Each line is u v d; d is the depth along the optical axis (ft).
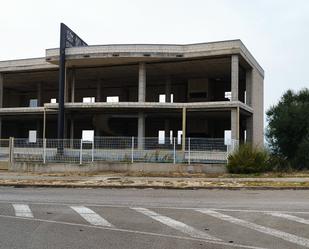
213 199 44.96
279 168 84.07
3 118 145.59
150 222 30.89
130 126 150.30
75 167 80.07
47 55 116.37
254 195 48.70
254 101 121.08
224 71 124.98
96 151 80.79
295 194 49.60
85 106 113.09
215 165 77.51
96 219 32.19
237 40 103.60
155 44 107.96
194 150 78.74
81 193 51.31
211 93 138.82
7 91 170.71
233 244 23.79
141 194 50.14
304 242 24.31
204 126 136.15
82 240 24.81
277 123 107.04
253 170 76.33
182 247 23.03
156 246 23.25
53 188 57.82
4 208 38.17
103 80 144.36
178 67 120.16
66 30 112.68
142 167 79.00
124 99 160.97
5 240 24.81
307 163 95.91
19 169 82.58
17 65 131.23
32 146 83.05
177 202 42.52
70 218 32.68
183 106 108.99
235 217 33.01
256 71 125.18
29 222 30.89
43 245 23.54
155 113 119.85
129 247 23.00
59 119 111.96
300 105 106.93
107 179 66.28
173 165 78.23
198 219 32.17
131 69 124.88
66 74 124.16
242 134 135.44
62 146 81.35
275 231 27.48
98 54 109.50
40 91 152.46
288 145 106.42
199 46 106.83
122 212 35.81
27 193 51.37
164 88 152.66
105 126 130.00
